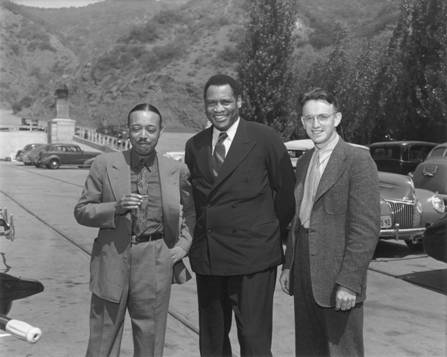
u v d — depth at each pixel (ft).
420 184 31.27
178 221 10.07
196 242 10.64
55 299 16.74
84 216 9.76
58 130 126.82
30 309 15.72
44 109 260.62
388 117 55.62
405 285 18.86
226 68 231.09
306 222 10.07
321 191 9.57
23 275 19.52
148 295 9.86
